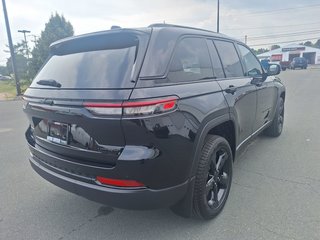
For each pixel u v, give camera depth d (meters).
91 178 2.32
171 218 2.91
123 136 2.10
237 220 2.81
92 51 2.57
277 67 4.70
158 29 2.44
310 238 2.49
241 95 3.38
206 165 2.61
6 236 2.71
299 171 3.94
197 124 2.44
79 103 2.23
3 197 3.49
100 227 2.81
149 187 2.19
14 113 10.84
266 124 4.86
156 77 2.21
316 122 6.90
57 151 2.59
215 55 3.16
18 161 4.82
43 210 3.17
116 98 2.07
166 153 2.19
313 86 16.00
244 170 4.03
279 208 2.99
